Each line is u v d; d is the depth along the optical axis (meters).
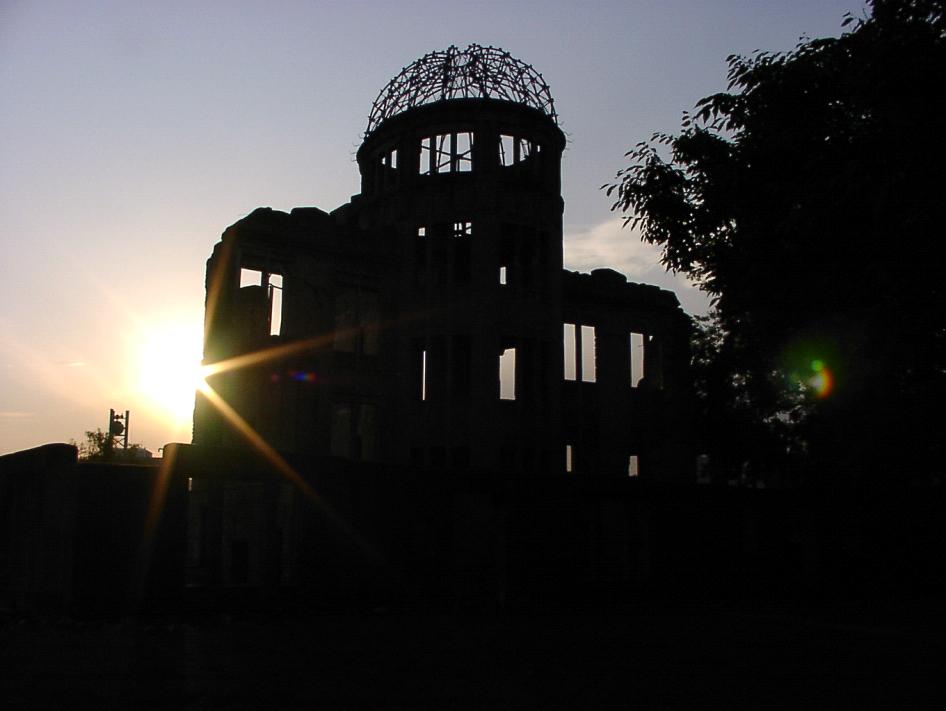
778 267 13.98
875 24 11.51
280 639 16.55
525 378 32.59
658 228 15.48
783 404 29.61
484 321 31.53
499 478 25.77
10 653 14.45
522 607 23.97
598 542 29.41
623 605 25.78
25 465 22.75
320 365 30.33
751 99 14.16
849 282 12.87
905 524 33.34
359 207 35.91
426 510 24.86
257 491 30.31
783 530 32.09
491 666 13.27
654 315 40.31
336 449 37.12
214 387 29.80
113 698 10.38
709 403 33.03
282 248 30.48
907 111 11.08
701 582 29.31
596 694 10.91
